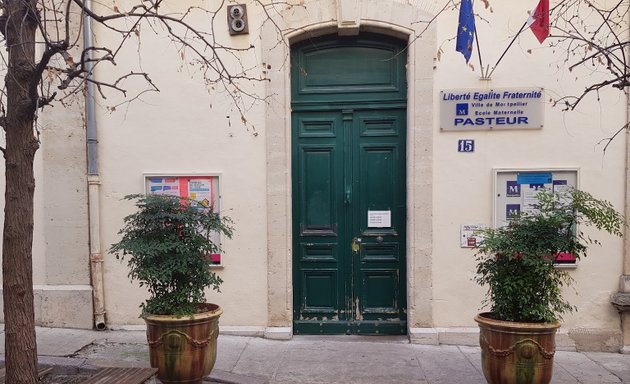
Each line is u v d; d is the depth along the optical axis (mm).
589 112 5570
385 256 6016
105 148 5930
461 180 5688
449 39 5664
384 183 6020
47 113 5879
